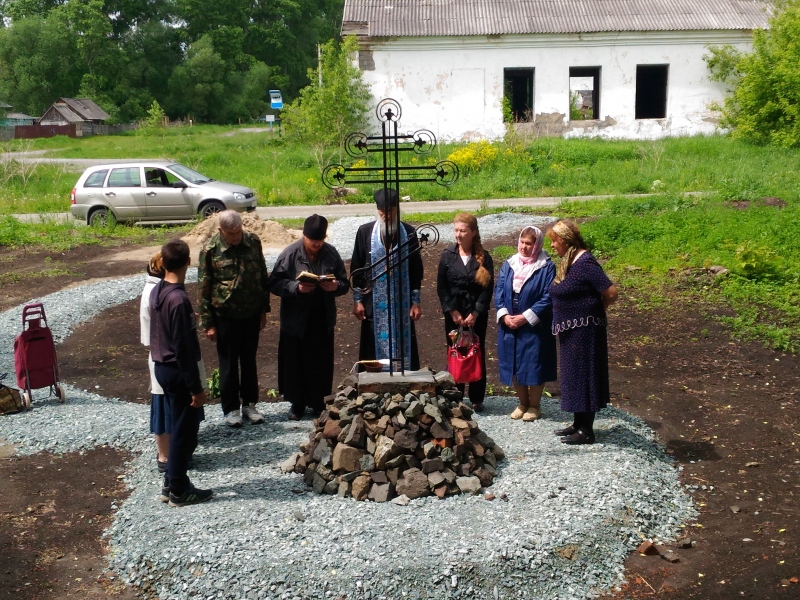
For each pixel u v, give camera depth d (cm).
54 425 642
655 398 702
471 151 2459
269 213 1998
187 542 439
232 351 622
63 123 6375
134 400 736
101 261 1416
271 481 518
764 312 907
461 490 489
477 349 630
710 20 2995
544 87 3022
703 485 536
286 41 8850
